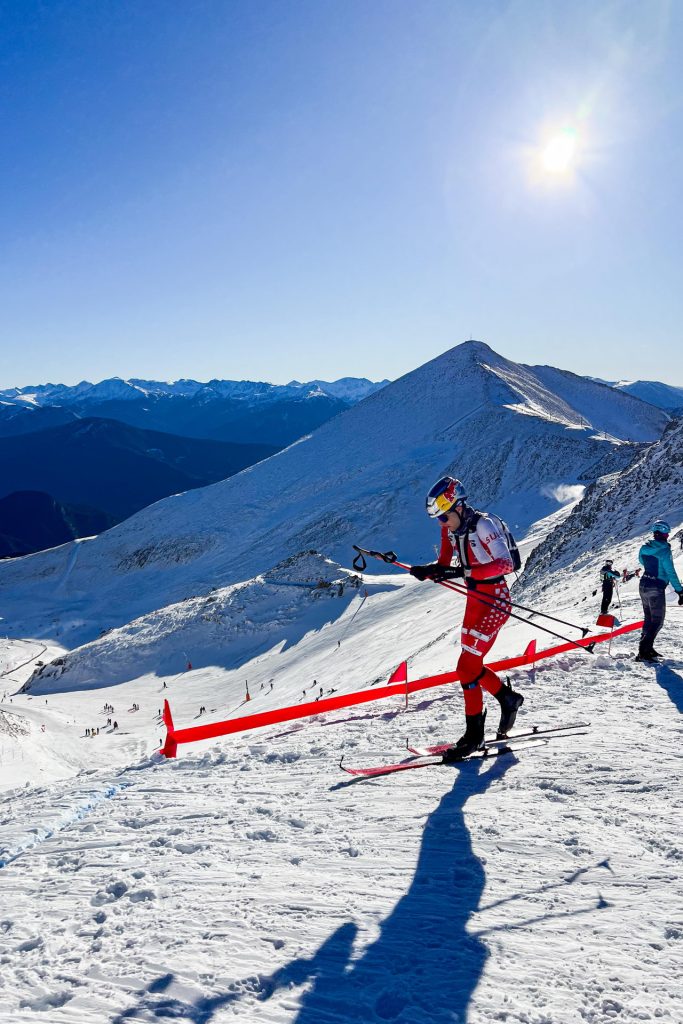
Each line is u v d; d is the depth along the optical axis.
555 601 23.11
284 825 4.29
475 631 5.16
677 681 7.28
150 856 4.01
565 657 8.75
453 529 5.20
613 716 6.16
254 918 3.16
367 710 7.25
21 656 111.62
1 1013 2.54
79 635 122.19
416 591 72.44
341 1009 2.47
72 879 3.79
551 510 112.94
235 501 172.12
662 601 8.11
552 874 3.41
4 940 3.15
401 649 43.66
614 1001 2.45
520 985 2.57
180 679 74.94
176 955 2.87
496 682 5.30
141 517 177.75
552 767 4.91
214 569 137.75
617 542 35.75
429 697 7.46
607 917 3.00
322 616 78.94
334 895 3.34
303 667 58.53
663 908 3.04
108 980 2.72
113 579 149.00
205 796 5.05
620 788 4.44
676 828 3.83
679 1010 2.39
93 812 4.96
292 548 128.88
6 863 4.16
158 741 56.12
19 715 66.31
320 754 5.77
